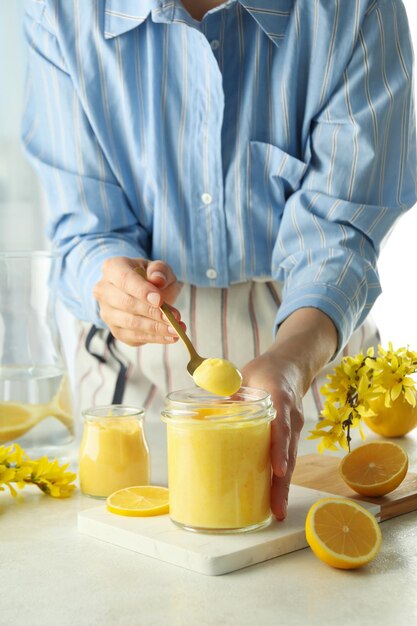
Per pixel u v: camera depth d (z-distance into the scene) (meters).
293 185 1.53
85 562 0.93
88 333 1.68
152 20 1.49
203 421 0.95
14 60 2.82
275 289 1.62
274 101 1.52
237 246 1.57
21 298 1.27
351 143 1.47
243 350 1.60
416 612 0.79
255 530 0.96
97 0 1.53
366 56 1.46
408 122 1.51
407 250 2.56
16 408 1.26
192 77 1.51
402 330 2.59
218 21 1.49
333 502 0.94
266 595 0.84
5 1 2.79
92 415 1.18
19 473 1.15
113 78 1.55
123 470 1.15
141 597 0.84
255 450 0.96
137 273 1.29
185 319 1.60
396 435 1.43
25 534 1.03
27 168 2.88
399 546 0.96
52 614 0.80
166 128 1.54
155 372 1.62
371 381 1.18
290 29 1.47
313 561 0.93
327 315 1.26
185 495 0.96
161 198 1.57
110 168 1.61
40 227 2.90
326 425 1.15
